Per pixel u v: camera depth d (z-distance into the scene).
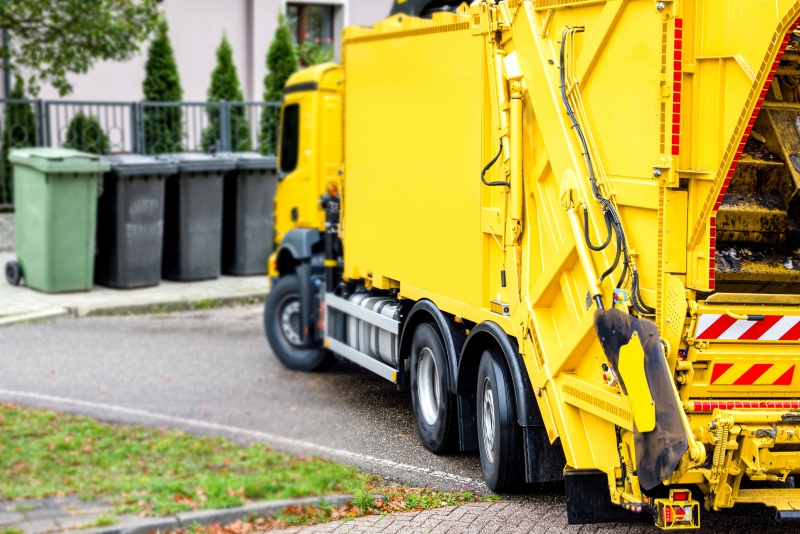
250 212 15.88
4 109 17.67
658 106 5.46
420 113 8.29
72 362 11.41
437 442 8.08
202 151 19.80
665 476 5.30
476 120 7.37
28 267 14.50
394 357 8.88
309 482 7.55
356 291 9.95
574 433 6.30
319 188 11.05
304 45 22.48
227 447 8.45
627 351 5.61
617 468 5.89
